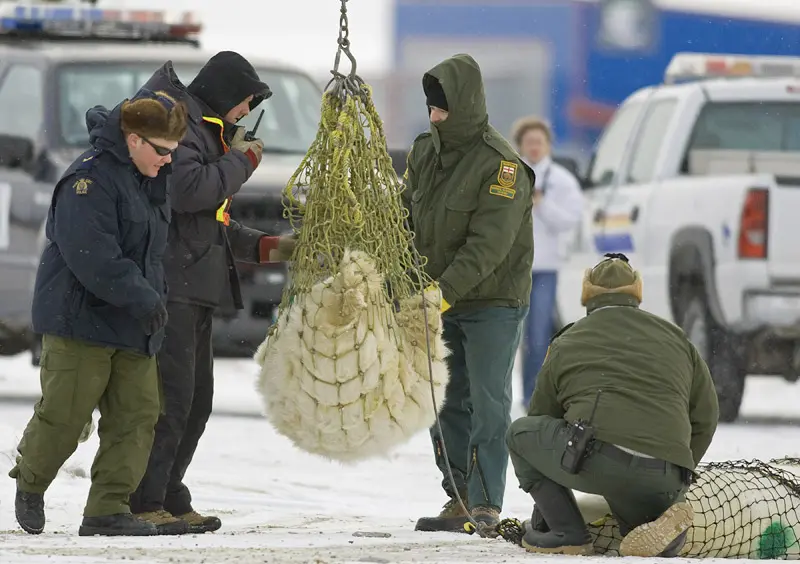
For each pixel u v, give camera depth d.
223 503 35.47
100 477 27.28
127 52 55.97
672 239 53.53
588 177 61.84
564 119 111.56
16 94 54.59
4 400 54.75
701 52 104.94
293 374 27.52
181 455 29.61
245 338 48.16
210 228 28.78
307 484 38.75
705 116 55.53
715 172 54.75
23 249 52.44
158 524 28.44
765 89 55.75
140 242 26.94
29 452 27.28
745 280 50.84
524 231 30.88
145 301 26.44
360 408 27.42
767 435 48.53
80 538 26.53
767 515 27.75
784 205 50.91
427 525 30.45
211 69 28.81
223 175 28.20
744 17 99.50
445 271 29.88
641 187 56.25
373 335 27.47
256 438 45.97
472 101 30.23
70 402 26.89
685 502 25.53
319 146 28.73
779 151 55.28
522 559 24.09
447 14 115.50
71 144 53.25
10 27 58.38
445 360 31.11
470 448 30.27
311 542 26.67
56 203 26.64
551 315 52.88
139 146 26.52
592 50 111.12
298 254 28.55
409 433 28.06
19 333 54.22
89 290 26.47
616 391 25.42
